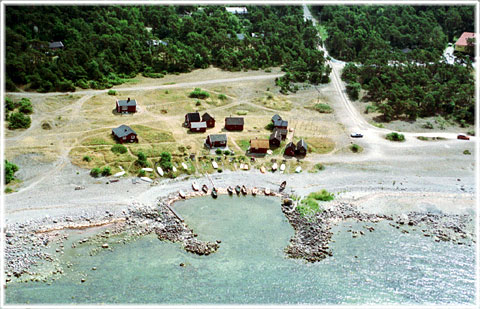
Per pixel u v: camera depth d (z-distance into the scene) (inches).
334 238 3191.4
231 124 4808.1
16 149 4163.4
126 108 5088.6
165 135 4598.9
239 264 2883.9
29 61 5733.3
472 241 3221.0
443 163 4357.8
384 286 2753.4
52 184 3693.4
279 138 4490.7
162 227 3230.8
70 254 2913.4
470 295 2699.3
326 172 4136.3
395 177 4094.5
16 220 3206.2
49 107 5093.5
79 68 5856.3
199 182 3885.3
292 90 6077.8
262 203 3607.3
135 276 2738.7
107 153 4168.3
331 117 5349.4
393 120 5359.3
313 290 2694.4
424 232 3312.0
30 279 2669.8
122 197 3587.6
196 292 2630.4
